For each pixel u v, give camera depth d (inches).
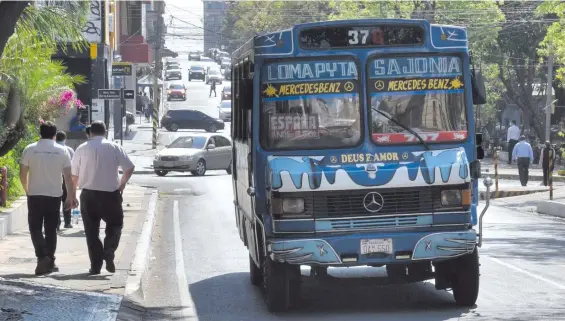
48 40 885.2
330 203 474.6
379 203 475.5
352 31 496.4
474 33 2561.5
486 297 533.0
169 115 3174.2
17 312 437.7
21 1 473.7
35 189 581.6
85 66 1989.4
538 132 2864.2
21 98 930.1
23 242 765.9
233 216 1113.4
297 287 514.6
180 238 896.9
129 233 831.1
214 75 5152.6
